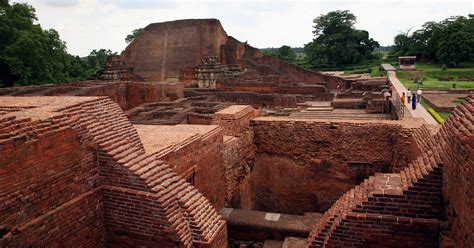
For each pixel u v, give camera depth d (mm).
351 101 27953
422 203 8391
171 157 11375
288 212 19891
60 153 8273
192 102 28266
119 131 10156
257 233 14250
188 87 48500
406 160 16703
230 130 17594
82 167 8867
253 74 50750
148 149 11125
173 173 9977
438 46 73000
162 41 63812
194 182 13148
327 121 18547
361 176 18328
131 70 57125
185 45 61750
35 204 7723
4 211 7078
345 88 48469
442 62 71938
